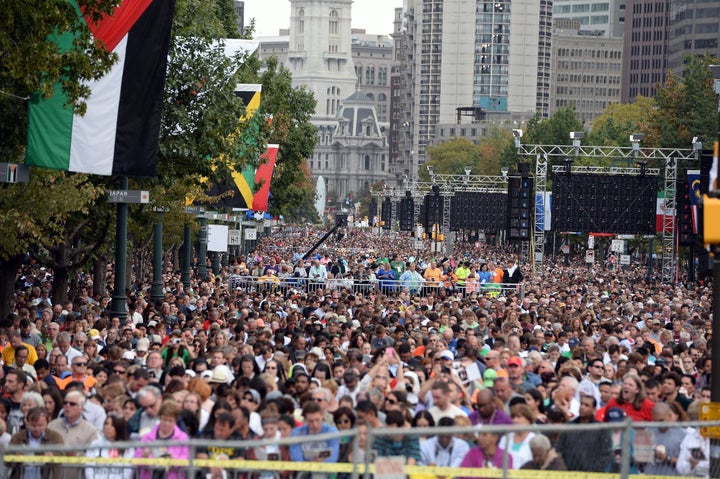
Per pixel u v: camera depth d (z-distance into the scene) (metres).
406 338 82.81
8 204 88.12
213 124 117.06
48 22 71.56
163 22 83.25
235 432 44.06
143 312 108.69
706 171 161.75
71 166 81.38
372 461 36.31
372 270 194.38
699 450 39.12
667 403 49.41
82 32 75.38
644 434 38.69
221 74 118.06
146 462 36.00
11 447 35.03
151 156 83.62
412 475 36.19
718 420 41.19
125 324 99.75
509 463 37.62
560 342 86.31
